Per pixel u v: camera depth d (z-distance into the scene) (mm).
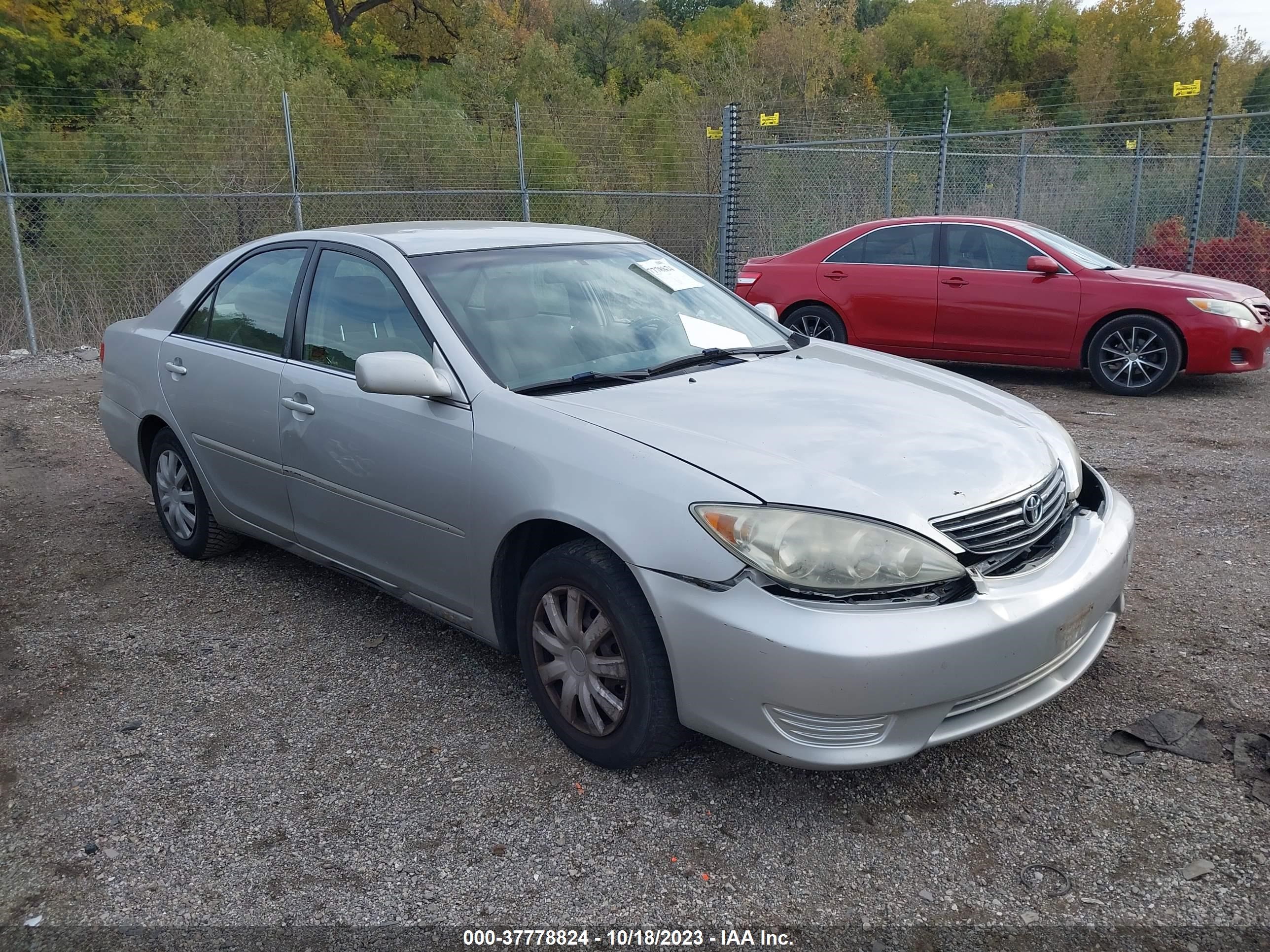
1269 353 10406
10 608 4242
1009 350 8719
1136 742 3010
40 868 2562
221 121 13961
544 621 3029
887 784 2838
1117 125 11656
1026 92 43000
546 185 15586
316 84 16531
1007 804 2730
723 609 2490
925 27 45031
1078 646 2883
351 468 3535
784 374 3418
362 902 2414
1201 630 3727
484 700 3369
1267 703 3189
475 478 3068
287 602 4246
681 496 2592
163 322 4703
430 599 3430
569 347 3426
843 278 9297
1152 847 2533
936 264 8977
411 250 3637
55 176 13023
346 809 2779
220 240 13461
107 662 3715
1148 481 5711
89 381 9656
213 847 2629
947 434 2918
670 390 3188
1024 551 2752
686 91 20453
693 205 15938
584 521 2730
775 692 2430
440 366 3271
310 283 3900
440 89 26938
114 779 2949
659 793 2818
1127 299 8164
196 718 3295
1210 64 37281
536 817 2723
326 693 3447
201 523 4559
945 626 2457
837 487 2549
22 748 3133
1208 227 16156
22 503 5777
